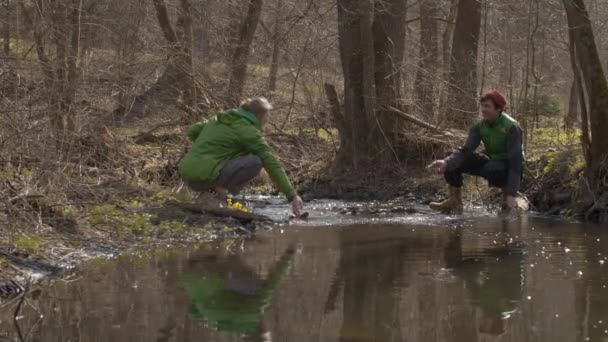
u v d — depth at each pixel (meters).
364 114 14.61
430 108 15.47
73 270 7.54
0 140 9.59
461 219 10.93
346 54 14.76
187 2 17.88
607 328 5.55
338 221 10.77
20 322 5.73
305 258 8.09
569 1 11.27
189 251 8.52
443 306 6.14
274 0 21.28
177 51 16.88
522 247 8.61
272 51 20.30
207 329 5.54
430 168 10.82
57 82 11.55
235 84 17.95
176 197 11.03
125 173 12.79
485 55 17.58
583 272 7.30
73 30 13.41
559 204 11.63
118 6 16.86
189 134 10.90
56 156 10.58
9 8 12.48
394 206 12.33
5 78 10.15
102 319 5.79
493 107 10.38
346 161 14.67
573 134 15.98
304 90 17.66
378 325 5.64
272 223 10.48
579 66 11.57
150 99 16.77
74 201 9.62
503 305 6.17
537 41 18.69
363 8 14.46
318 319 5.80
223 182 10.27
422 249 8.55
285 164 15.27
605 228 10.02
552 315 5.88
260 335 5.41
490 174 10.65
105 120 14.31
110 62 15.40
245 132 10.09
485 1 17.66
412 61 16.94
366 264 7.72
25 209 8.69
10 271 7.14
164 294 6.54
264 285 6.86
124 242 8.86
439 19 18.88
